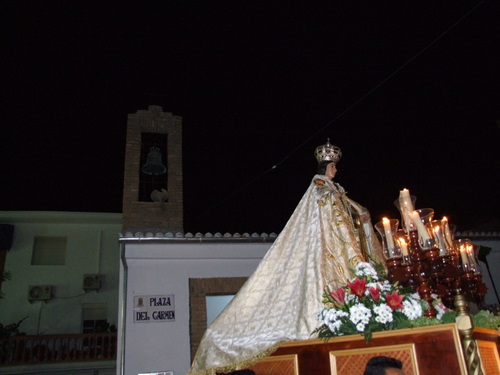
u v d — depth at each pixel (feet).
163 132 39.37
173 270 30.42
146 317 28.84
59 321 58.80
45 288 59.00
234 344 13.94
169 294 29.71
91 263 62.28
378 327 11.45
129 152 37.35
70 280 60.95
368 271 13.09
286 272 14.98
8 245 59.77
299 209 16.03
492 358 12.19
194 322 29.07
